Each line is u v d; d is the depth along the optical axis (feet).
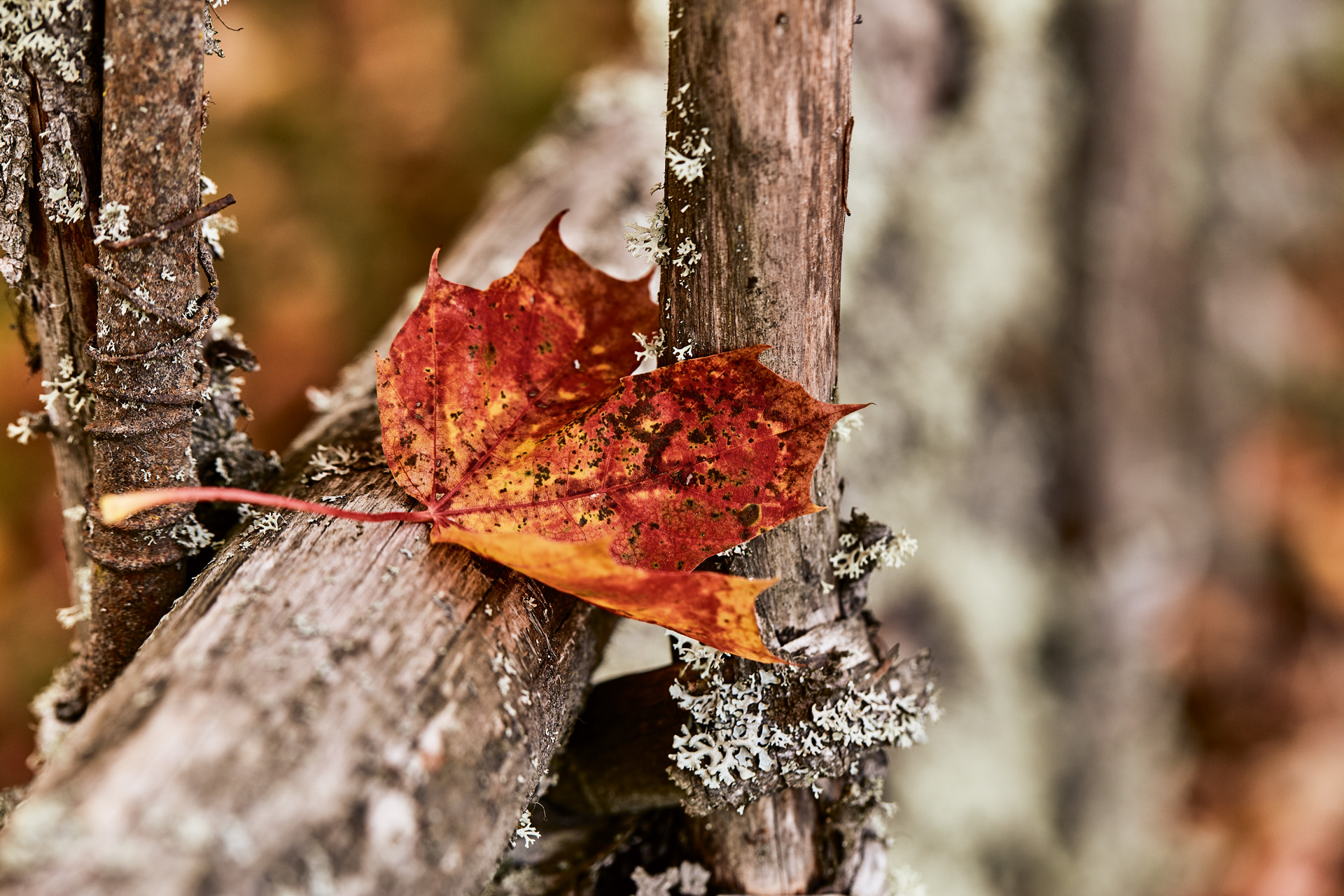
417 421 2.48
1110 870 4.74
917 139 4.11
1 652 4.39
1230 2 4.89
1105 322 4.41
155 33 2.36
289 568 2.42
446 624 2.40
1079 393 4.45
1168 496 5.16
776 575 2.51
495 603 2.45
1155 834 5.15
